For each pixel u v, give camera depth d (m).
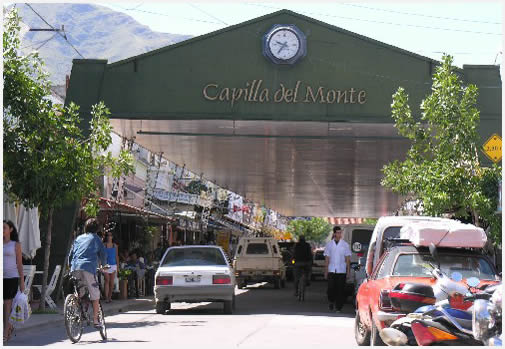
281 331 15.90
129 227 33.41
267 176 43.56
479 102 24.17
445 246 12.17
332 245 21.61
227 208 53.78
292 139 29.48
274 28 24.47
